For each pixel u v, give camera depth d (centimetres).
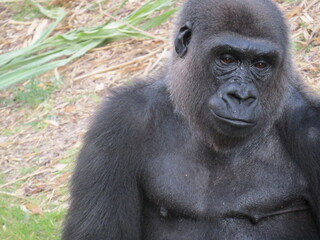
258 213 1666
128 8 3281
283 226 1684
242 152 1662
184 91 1641
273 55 1556
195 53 1616
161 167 1670
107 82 2827
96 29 3131
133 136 1653
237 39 1544
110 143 1639
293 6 2964
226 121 1512
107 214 1623
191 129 1659
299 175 1678
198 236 1655
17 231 2167
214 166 1659
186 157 1667
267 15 1584
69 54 3027
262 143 1672
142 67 2856
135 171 1667
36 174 2442
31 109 2808
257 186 1664
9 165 2509
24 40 3256
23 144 2606
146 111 1680
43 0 3525
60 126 2659
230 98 1523
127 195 1653
